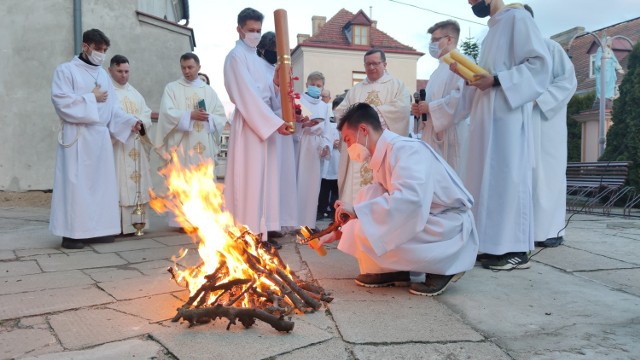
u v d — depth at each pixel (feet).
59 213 15.98
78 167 15.93
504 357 7.07
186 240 17.80
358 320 8.51
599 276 11.83
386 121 16.63
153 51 32.12
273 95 16.29
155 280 11.39
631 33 62.49
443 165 10.25
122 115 17.58
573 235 17.71
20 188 30.58
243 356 6.93
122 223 18.38
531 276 11.85
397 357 7.04
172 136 20.31
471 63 12.73
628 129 30.32
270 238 17.31
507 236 12.48
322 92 25.89
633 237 17.25
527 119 12.90
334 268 12.62
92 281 11.34
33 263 13.52
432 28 16.28
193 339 7.54
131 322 8.39
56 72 16.11
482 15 13.92
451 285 10.96
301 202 18.56
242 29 15.67
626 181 30.07
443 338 7.73
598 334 7.98
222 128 21.21
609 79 40.11
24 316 8.77
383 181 10.22
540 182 15.16
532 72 12.48
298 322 8.43
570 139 46.39
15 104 30.45
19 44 30.37
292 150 16.99
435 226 9.83
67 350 7.23
